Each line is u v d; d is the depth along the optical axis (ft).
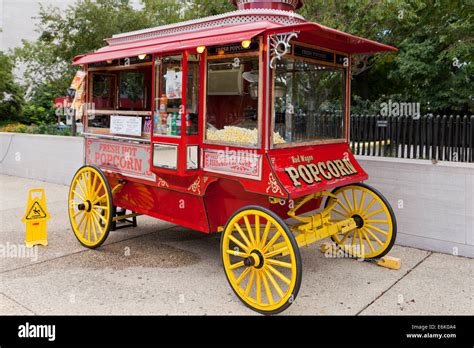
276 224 11.69
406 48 37.52
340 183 14.03
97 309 12.29
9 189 29.43
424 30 24.68
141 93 18.15
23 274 14.76
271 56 12.29
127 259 16.35
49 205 24.94
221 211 14.76
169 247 17.87
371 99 43.86
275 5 14.92
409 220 17.76
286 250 11.68
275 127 12.91
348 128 16.16
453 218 16.74
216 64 13.69
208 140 13.93
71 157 30.30
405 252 17.22
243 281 14.44
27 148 33.88
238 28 13.25
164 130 14.76
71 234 19.53
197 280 14.42
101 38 34.47
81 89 18.95
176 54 14.11
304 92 14.17
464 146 16.97
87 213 17.56
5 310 12.15
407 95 40.63
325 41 14.06
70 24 35.24
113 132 17.61
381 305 12.66
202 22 15.11
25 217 17.47
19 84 55.36
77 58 19.79
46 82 54.49
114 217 18.01
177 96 14.16
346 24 21.58
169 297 13.11
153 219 22.47
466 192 16.38
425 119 17.83
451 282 14.26
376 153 19.19
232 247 17.20
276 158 12.69
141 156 16.34
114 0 37.19
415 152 18.15
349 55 16.03
